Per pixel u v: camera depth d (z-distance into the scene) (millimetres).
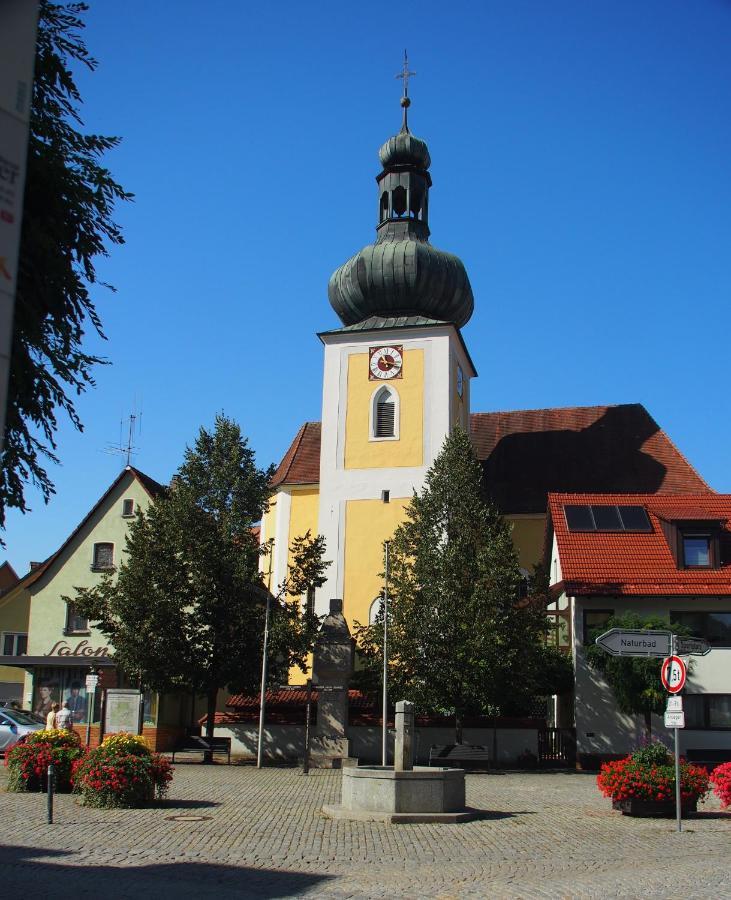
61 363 12422
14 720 34469
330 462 47812
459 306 51094
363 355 48969
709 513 37844
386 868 14438
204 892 12266
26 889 12266
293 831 18219
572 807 22688
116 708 32281
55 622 43312
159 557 34250
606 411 53750
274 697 37969
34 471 12484
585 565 37000
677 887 12625
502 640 32938
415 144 52594
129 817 19531
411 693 33625
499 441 53875
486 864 14852
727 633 35688
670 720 19391
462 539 35469
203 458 36750
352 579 46000
